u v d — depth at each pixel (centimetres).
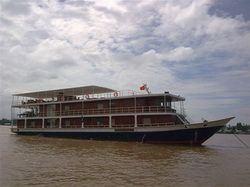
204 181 2200
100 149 4203
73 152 3812
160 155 3628
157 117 5359
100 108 6134
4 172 2330
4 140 5719
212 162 3144
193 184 2098
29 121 7419
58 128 6606
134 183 2089
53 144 4919
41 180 2106
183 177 2320
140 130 5378
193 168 2736
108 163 2931
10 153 3528
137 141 5419
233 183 2161
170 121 5250
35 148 4219
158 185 2045
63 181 2097
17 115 7706
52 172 2397
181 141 5075
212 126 4841
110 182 2102
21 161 2912
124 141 5575
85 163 2903
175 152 3969
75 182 2077
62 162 2931
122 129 5600
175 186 2031
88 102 6344
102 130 5866
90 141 5638
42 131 6962
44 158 3184
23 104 7544
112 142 5431
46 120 7069
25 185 1959
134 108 5650
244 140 8219
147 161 3119
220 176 2397
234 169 2748
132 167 2717
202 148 4662
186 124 5009
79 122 6438
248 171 2659
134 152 3897
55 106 6944
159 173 2455
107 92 6869
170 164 2942
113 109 5931
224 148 4819
